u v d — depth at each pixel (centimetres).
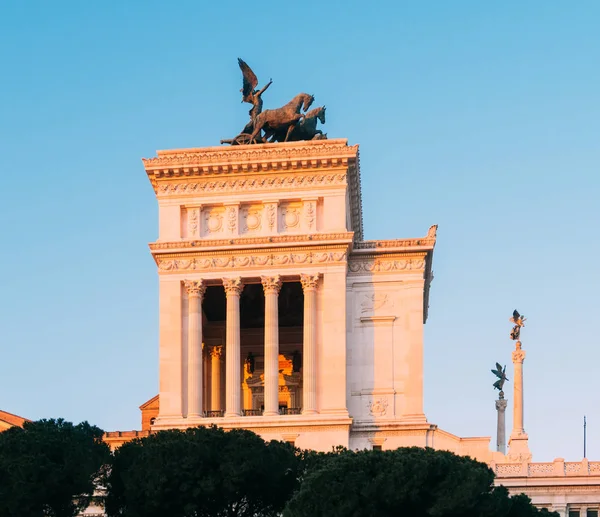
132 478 15000
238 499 15075
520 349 18000
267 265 18325
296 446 17450
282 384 19888
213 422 17850
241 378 19188
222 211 18638
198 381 18162
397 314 18338
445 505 13938
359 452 14612
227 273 18375
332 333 18062
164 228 18600
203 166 18525
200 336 18312
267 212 18500
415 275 18425
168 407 18062
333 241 18200
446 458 14362
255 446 15088
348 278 18488
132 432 18375
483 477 14250
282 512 14912
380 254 18475
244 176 18600
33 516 14638
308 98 19300
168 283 18425
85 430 15550
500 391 19112
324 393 17912
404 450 14650
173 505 14900
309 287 18200
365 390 18150
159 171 18612
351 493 13962
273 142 18975
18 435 15038
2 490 14575
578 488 16788
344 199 18412
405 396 18075
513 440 17525
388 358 18212
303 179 18525
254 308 19912
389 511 14050
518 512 15075
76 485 14825
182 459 14862
